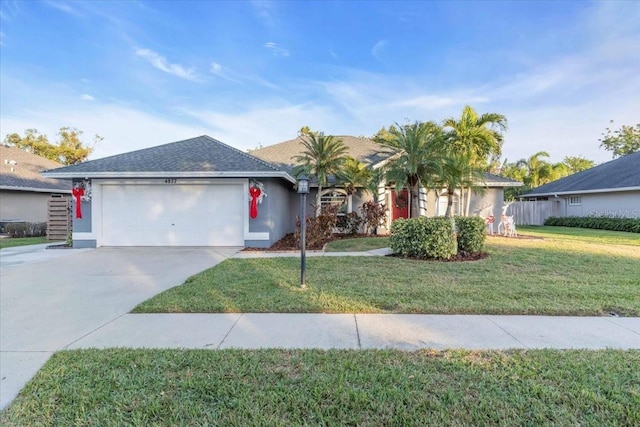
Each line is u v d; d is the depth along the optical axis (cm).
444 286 650
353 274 762
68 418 268
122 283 723
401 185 1187
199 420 262
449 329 445
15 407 283
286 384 310
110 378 323
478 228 1027
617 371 328
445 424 254
